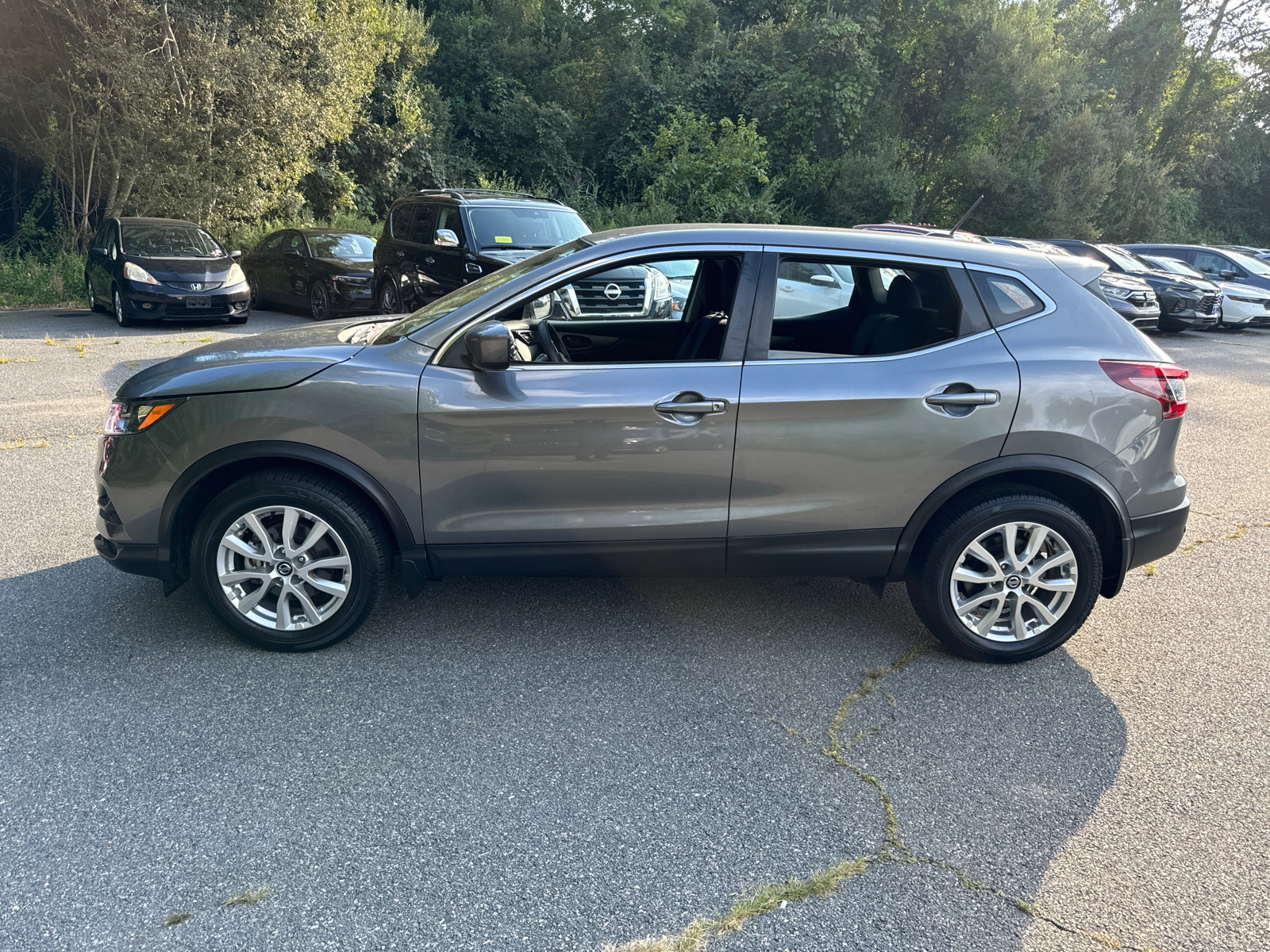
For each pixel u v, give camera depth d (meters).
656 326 4.20
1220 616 3.96
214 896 2.08
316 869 2.18
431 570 3.26
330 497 3.15
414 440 3.10
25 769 2.54
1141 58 39.00
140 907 2.04
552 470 3.15
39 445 6.00
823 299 3.82
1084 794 2.60
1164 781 2.67
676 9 31.47
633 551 3.25
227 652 3.30
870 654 3.48
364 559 3.23
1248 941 2.03
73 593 3.76
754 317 3.21
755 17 32.09
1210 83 42.12
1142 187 32.66
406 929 1.99
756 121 25.83
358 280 12.78
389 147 23.61
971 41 29.72
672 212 23.78
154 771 2.56
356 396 3.08
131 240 12.36
